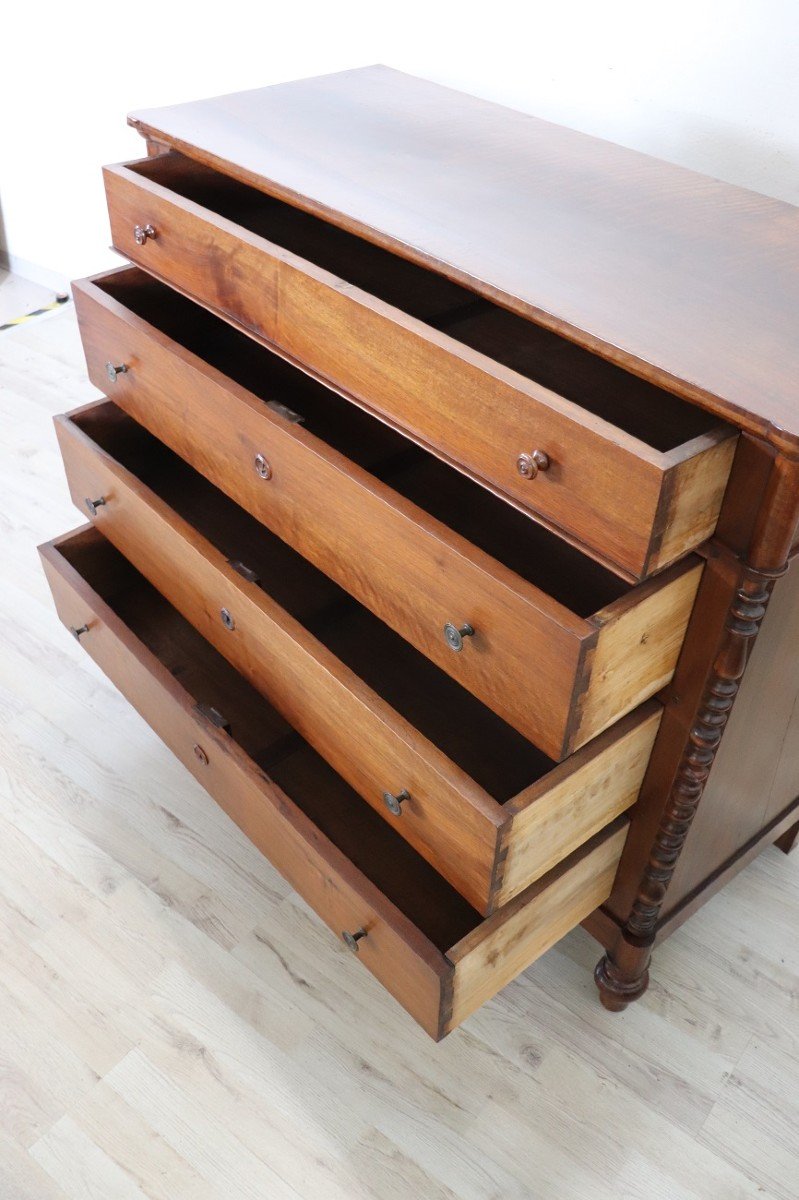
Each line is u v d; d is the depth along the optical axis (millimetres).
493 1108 1198
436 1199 1124
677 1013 1289
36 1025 1249
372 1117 1187
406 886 1202
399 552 979
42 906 1367
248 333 1120
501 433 866
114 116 2113
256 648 1199
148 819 1473
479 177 1096
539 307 865
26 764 1534
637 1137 1179
